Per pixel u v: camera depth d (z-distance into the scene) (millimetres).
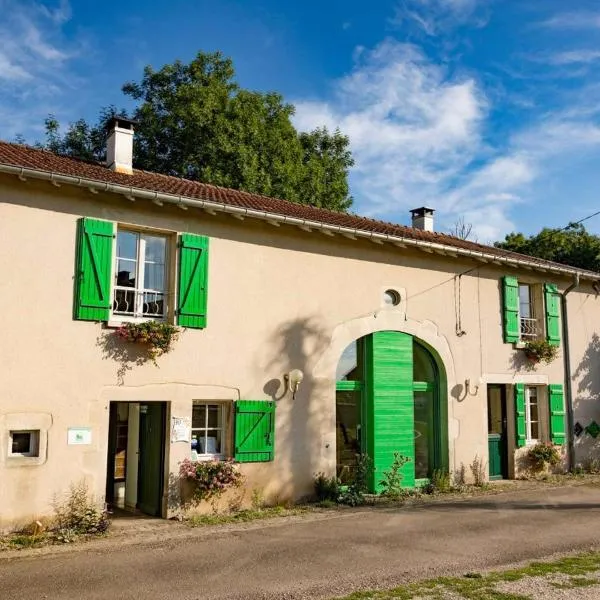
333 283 11109
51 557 7113
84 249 8641
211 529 8570
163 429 9367
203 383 9523
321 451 10633
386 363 11633
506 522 9039
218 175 19312
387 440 11477
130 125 11656
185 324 9383
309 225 10320
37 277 8305
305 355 10625
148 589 6031
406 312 11969
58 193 8570
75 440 8375
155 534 8266
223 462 9539
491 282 13406
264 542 7836
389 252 11891
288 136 22047
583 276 14695
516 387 13492
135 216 9180
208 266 9742
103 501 8531
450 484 12039
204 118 19719
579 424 14508
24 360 8117
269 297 10344
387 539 8008
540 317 14250
